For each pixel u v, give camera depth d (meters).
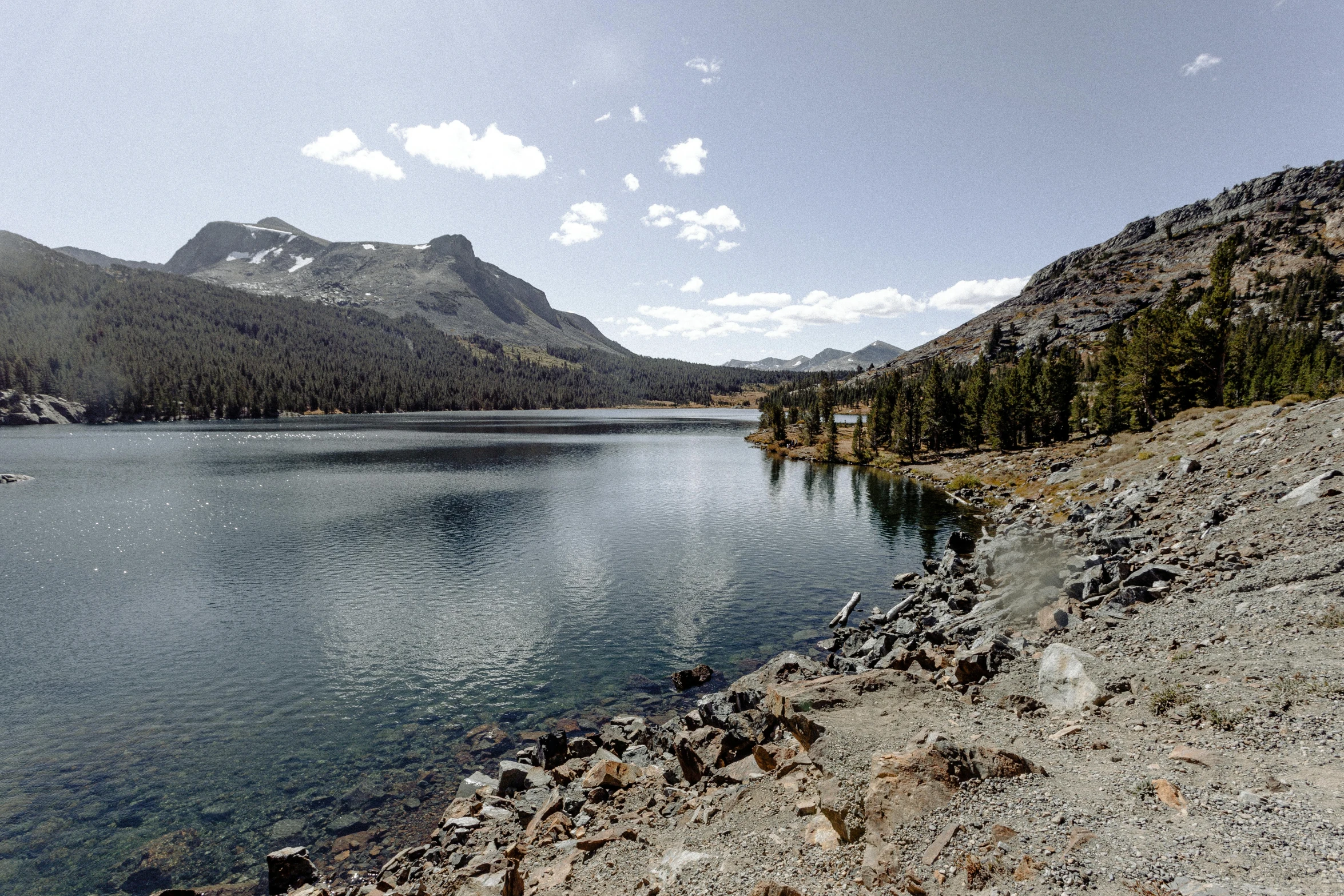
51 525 57.03
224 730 22.80
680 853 11.54
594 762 19.02
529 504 69.75
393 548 49.78
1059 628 21.58
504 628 32.91
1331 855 7.07
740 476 94.81
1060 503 51.31
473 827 16.12
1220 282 67.12
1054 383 96.12
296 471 95.25
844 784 10.51
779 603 36.78
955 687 16.56
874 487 83.88
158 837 17.08
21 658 29.00
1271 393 87.19
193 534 54.28
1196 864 7.23
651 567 44.56
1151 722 12.17
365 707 24.47
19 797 18.88
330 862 15.97
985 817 9.00
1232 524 25.80
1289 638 14.70
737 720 18.48
